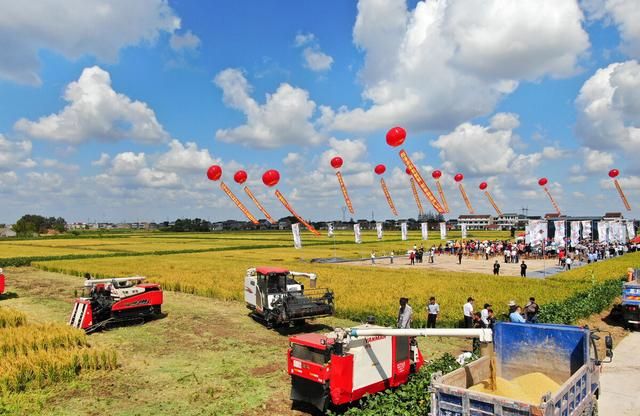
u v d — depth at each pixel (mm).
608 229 67438
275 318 20438
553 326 10516
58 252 71750
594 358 10297
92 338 19531
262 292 21703
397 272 44062
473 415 7715
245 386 13625
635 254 67812
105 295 22047
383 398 10906
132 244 96375
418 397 10805
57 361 14180
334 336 11516
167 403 12367
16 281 39906
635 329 20641
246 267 47938
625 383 13336
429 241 109188
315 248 85312
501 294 28828
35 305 28047
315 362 11430
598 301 24734
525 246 67750
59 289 34938
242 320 23141
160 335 20031
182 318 23594
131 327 21531
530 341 10703
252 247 86000
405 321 15742
